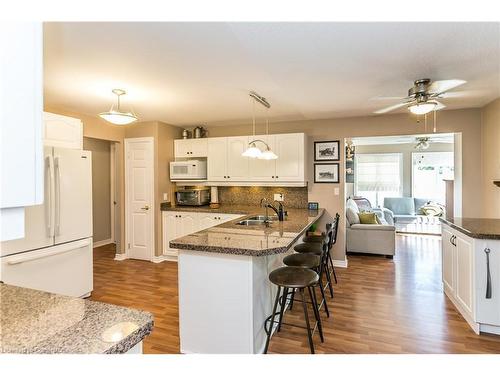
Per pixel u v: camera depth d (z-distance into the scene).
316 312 2.44
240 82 2.86
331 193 4.64
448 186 5.18
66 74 2.62
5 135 0.66
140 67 2.46
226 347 2.21
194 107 3.86
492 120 3.62
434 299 3.27
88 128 4.36
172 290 3.61
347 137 4.56
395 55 2.25
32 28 0.72
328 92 3.20
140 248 4.98
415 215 7.49
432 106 2.84
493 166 3.59
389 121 4.33
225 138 4.87
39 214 2.84
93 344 0.86
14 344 0.85
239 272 2.17
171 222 4.89
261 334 2.34
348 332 2.56
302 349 2.31
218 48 2.11
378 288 3.62
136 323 0.98
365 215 5.59
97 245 6.13
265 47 2.10
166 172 5.07
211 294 2.25
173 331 2.62
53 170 2.94
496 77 2.75
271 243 2.28
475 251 2.53
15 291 1.26
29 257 2.73
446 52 2.19
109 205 6.44
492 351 2.26
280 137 4.53
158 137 4.86
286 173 4.50
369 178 8.53
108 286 3.76
